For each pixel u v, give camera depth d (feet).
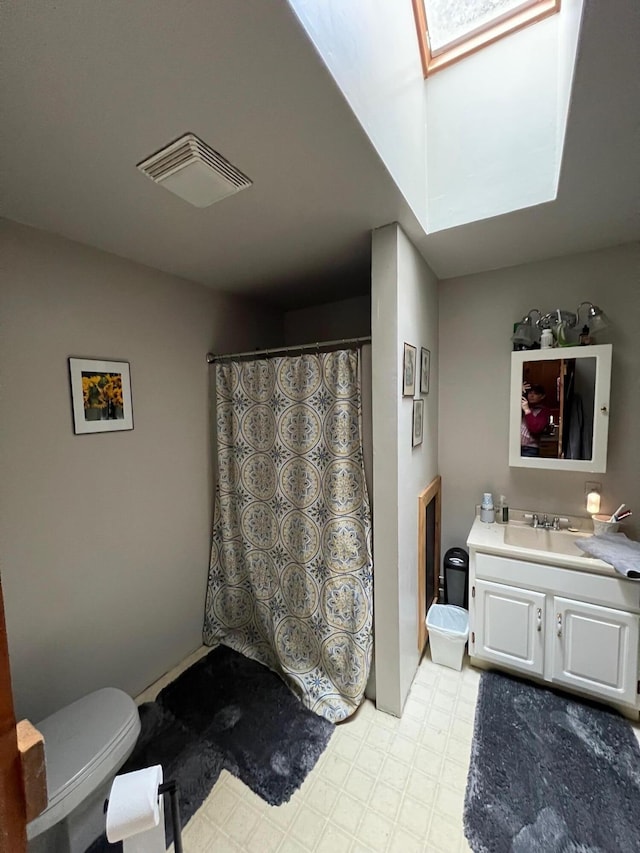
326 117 3.16
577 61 2.90
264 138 3.41
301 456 6.31
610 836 3.97
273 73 2.73
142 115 3.08
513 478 7.39
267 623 6.86
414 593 6.26
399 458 5.35
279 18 2.35
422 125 5.15
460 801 4.39
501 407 7.42
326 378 6.02
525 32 4.63
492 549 6.15
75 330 5.36
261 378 6.85
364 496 5.74
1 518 4.65
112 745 4.14
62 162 3.66
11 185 4.00
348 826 4.19
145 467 6.40
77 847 3.83
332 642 5.93
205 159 3.67
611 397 6.41
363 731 5.39
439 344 7.90
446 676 6.42
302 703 5.91
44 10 2.24
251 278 7.29
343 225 5.12
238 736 5.35
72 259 5.31
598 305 6.43
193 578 7.38
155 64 2.62
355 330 9.14
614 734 5.16
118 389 5.93
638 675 5.26
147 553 6.45
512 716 5.53
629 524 6.42
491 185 5.10
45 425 5.04
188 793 4.59
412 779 4.68
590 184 4.44
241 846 4.04
